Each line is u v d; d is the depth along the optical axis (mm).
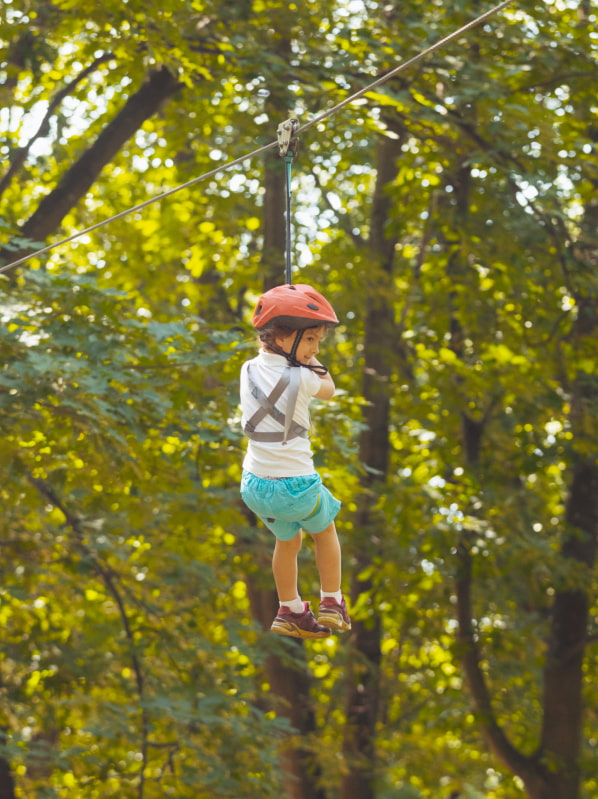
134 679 12086
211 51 11891
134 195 16844
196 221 16016
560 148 12141
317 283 14953
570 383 14414
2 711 11055
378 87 10656
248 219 16031
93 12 10883
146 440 10258
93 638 11727
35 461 9703
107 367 9211
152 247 16594
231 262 16391
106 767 11109
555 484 17297
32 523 11867
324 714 15609
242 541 13508
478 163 12062
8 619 12039
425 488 13594
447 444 15227
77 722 12758
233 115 12984
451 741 19188
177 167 15203
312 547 13375
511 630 15938
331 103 12367
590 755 14898
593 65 12320
